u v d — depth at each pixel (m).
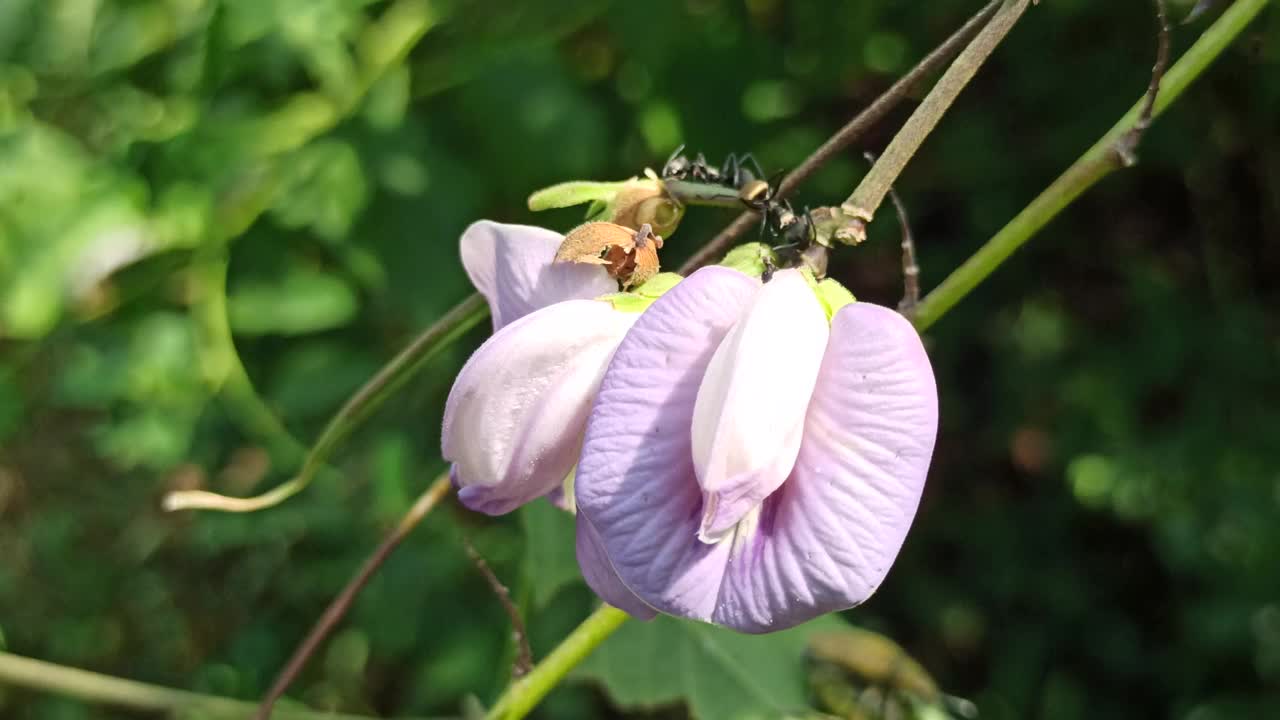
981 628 0.56
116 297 0.42
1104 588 0.56
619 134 0.43
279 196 0.41
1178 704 0.54
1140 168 0.52
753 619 0.19
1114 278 0.54
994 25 0.20
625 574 0.19
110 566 0.57
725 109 0.43
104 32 0.41
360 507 0.49
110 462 0.58
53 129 0.42
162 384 0.46
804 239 0.20
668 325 0.19
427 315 0.42
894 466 0.19
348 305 0.44
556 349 0.20
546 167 0.42
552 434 0.20
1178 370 0.52
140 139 0.41
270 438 0.47
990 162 0.50
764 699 0.29
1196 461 0.51
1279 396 0.52
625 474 0.19
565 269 0.21
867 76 0.46
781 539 0.19
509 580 0.48
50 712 0.53
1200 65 0.24
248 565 0.55
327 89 0.40
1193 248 0.53
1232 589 0.51
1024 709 0.55
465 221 0.42
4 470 0.58
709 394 0.19
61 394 0.46
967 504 0.56
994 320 0.54
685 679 0.29
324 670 0.53
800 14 0.44
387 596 0.49
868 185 0.20
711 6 0.43
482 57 0.42
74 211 0.40
